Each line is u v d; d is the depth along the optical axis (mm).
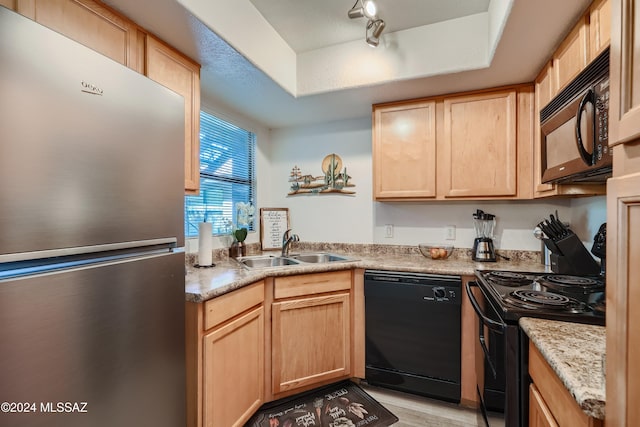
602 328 920
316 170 2834
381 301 1985
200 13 1328
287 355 1857
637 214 465
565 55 1457
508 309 1059
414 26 1885
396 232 2572
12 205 626
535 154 1892
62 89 715
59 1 1046
